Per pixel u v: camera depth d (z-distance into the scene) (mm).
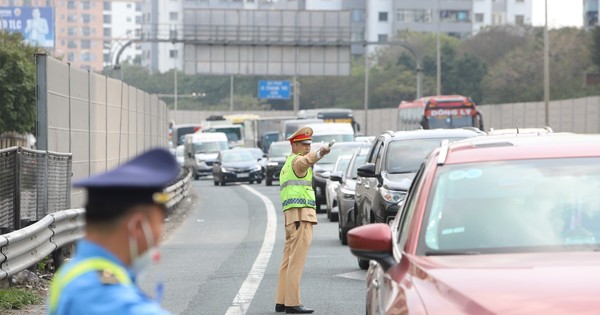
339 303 30453
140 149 81250
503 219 14875
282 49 155750
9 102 97375
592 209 14953
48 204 40375
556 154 16203
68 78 49281
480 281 12719
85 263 7402
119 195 7402
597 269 12875
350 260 41562
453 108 132250
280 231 57406
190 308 30047
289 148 124250
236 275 37594
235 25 154625
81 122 52500
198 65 153875
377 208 38438
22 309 29641
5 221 35781
